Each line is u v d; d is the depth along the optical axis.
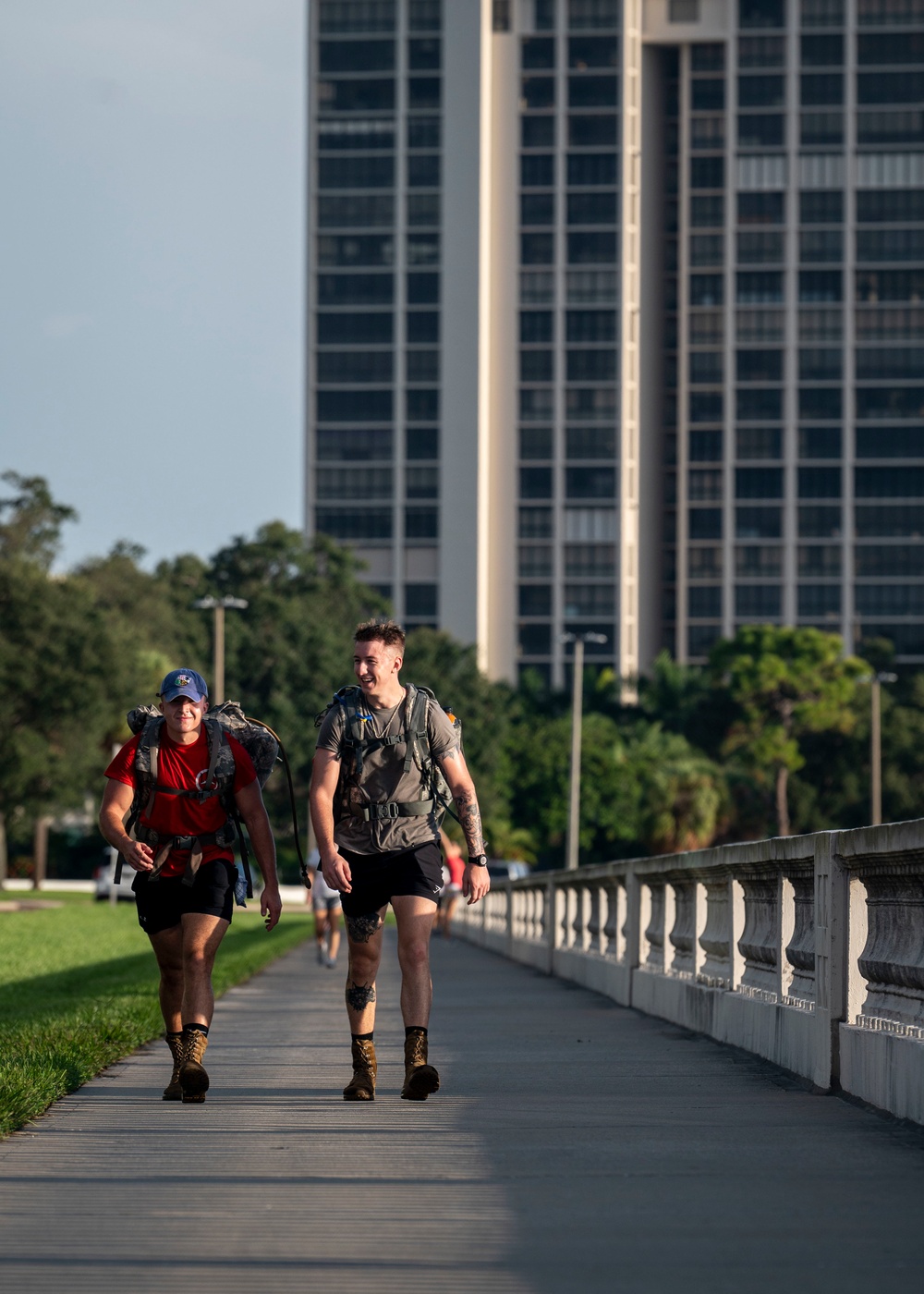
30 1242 9.63
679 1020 24.59
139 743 15.93
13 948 53.91
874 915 15.60
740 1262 9.18
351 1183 11.38
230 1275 8.91
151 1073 18.06
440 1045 21.53
